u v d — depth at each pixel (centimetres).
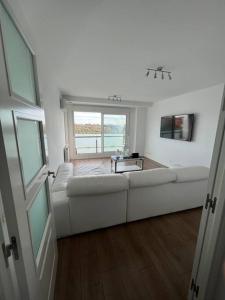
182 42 172
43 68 208
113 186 172
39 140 115
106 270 141
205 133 354
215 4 118
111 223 192
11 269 59
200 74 269
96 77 294
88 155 600
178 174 206
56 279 133
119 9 124
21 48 88
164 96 454
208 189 89
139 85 344
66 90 397
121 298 120
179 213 226
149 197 201
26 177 85
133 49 188
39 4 117
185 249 164
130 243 171
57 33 155
